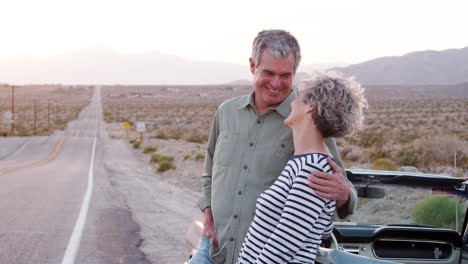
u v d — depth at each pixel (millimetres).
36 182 17234
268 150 2639
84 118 112125
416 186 3375
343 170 2492
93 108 160375
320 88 2098
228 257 2674
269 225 2094
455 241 3516
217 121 2973
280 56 2529
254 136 2684
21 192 14117
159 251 7328
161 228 9109
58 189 15070
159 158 27688
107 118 105875
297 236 1961
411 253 3566
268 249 1973
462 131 42156
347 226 3504
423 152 21078
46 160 32469
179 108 141125
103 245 7582
